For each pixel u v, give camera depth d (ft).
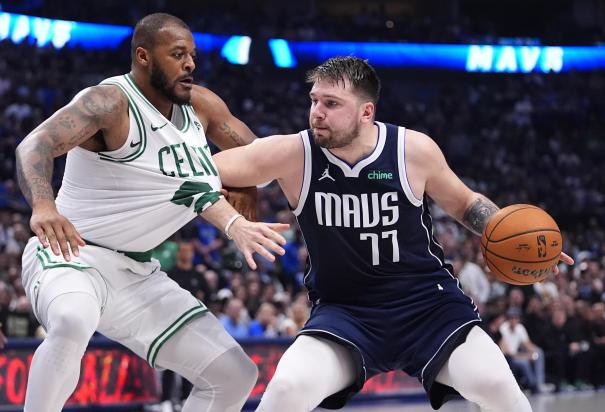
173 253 31.45
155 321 14.07
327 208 13.43
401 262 13.56
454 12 104.12
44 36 77.56
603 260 60.34
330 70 13.07
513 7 104.94
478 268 48.88
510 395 12.56
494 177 82.38
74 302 12.89
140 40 13.38
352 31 92.94
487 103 94.73
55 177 54.70
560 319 46.68
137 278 14.17
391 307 13.53
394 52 94.07
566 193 82.33
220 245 49.24
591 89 98.43
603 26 104.53
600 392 45.06
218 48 87.81
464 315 13.38
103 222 13.62
